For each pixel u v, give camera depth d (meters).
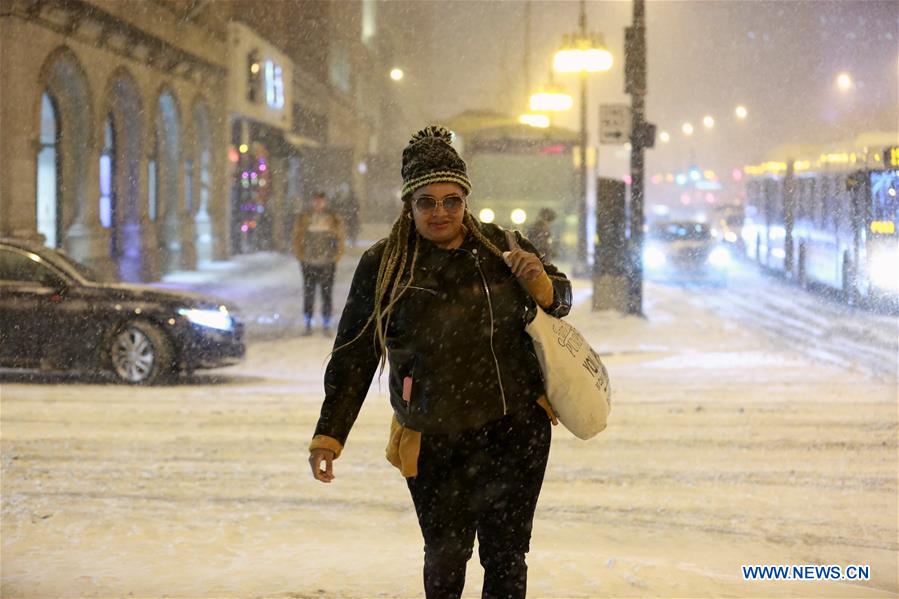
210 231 49.19
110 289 19.56
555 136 53.78
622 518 10.12
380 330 5.70
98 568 8.15
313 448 5.82
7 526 9.49
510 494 5.85
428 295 5.70
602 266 33.12
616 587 7.70
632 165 33.41
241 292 38.50
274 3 66.12
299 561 8.39
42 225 32.41
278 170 63.16
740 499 10.90
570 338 5.84
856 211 36.97
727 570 8.39
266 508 10.33
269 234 62.19
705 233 50.81
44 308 19.38
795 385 19.62
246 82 51.81
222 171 50.44
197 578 7.84
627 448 13.55
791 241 48.94
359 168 94.88
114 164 37.97
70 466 12.19
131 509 10.20
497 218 53.56
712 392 18.66
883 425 15.25
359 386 5.94
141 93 38.81
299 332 28.53
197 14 44.44
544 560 8.42
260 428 14.79
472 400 5.71
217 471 12.00
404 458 5.79
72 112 33.75
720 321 32.94
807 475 12.04
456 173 5.67
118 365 19.36
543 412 5.95
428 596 5.87
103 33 34.16
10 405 16.64
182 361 19.31
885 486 11.52
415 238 5.83
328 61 80.19
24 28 28.95
